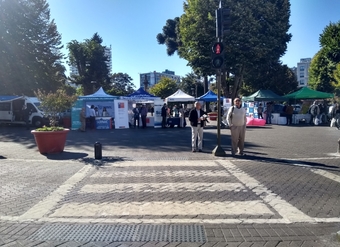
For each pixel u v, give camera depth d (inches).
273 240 160.1
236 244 156.0
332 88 1808.6
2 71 1239.5
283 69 1706.4
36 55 1368.1
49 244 157.5
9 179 289.3
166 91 2642.7
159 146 506.9
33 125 994.1
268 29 1242.0
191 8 1264.8
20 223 184.9
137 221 186.4
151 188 255.9
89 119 866.8
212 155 414.0
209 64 1230.9
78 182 276.8
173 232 170.7
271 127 890.1
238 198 229.1
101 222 185.3
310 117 1062.4
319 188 255.3
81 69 2564.0
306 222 183.6
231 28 1184.2
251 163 358.3
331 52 1674.5
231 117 402.9
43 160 386.3
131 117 994.1
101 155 392.2
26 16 1307.8
